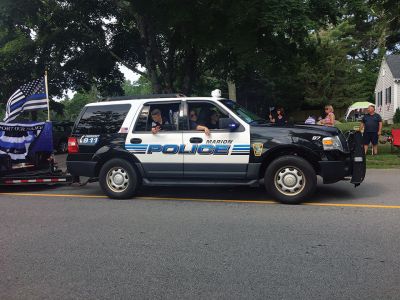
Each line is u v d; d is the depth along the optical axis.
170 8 14.49
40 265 5.04
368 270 4.61
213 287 4.30
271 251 5.28
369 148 16.16
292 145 7.73
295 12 13.12
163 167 8.45
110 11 20.19
